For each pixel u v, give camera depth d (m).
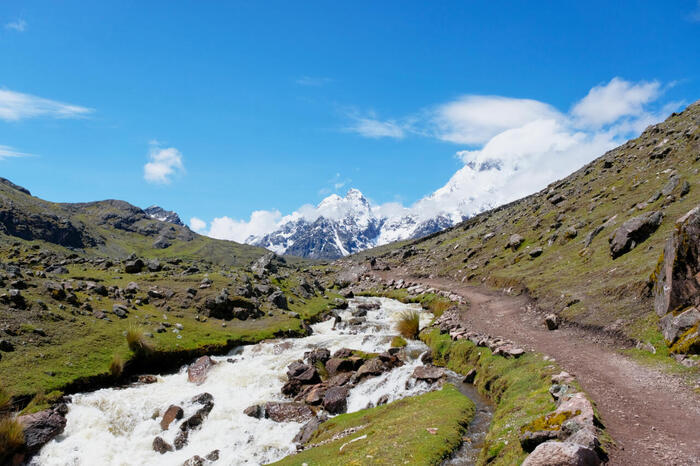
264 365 37.09
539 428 16.08
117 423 27.16
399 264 115.06
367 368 34.47
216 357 39.28
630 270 37.34
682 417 17.00
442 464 18.72
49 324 34.41
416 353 38.34
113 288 46.31
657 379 21.14
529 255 66.56
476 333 36.84
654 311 27.92
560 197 86.19
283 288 64.44
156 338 38.22
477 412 24.77
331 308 62.09
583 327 32.38
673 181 51.78
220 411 29.22
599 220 60.81
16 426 22.83
